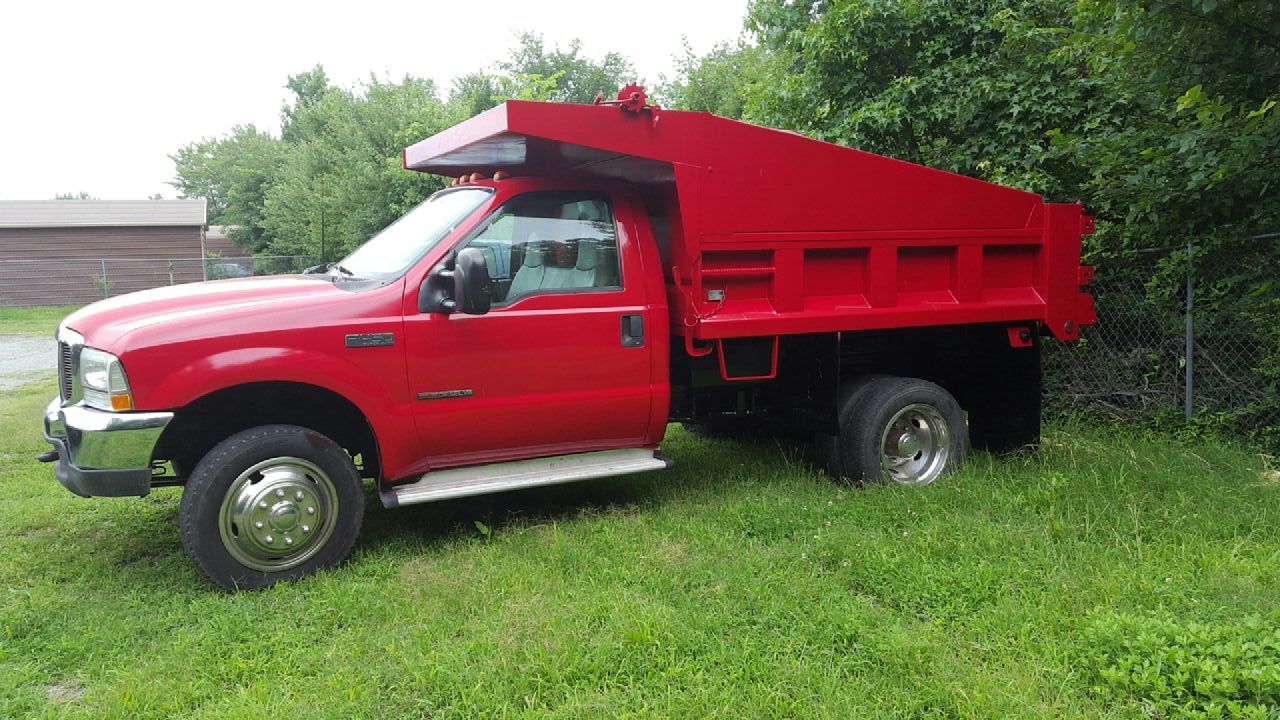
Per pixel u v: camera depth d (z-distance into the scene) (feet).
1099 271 24.59
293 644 11.71
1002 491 16.94
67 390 14.48
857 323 17.92
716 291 16.79
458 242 15.17
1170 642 10.41
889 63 29.48
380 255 16.40
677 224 16.79
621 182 16.92
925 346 19.67
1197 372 22.62
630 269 16.53
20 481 20.70
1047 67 25.72
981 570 12.80
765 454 21.54
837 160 17.37
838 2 28.45
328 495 14.12
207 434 14.88
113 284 100.89
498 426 15.47
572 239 16.20
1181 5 17.08
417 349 14.65
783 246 17.04
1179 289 22.68
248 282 15.66
